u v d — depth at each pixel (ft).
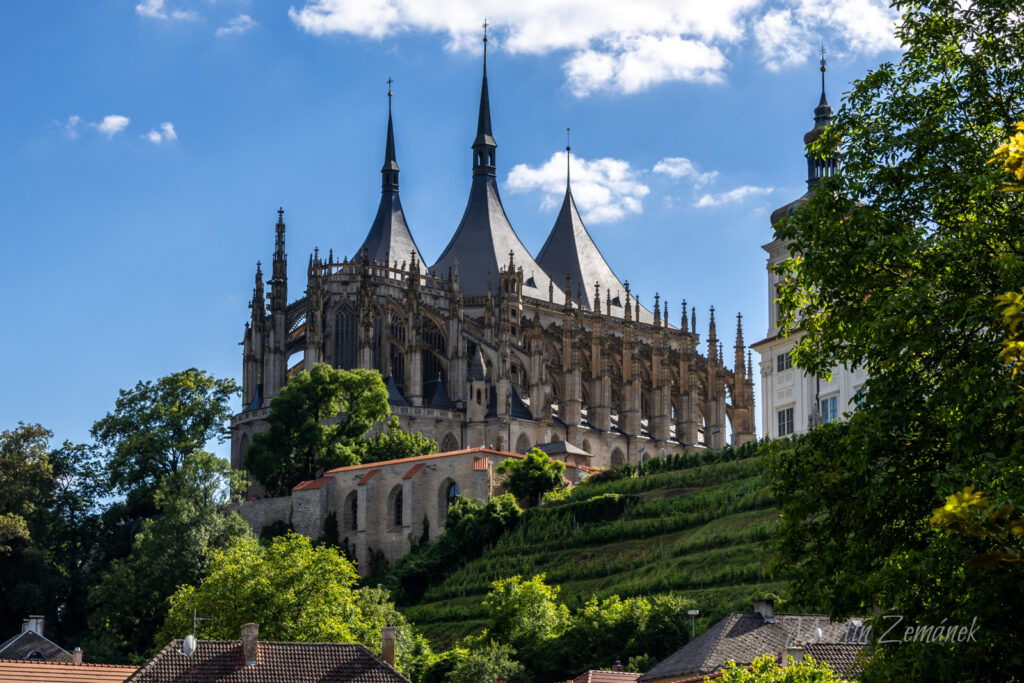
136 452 655.35
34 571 562.66
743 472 558.97
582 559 542.57
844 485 150.92
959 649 136.77
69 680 301.84
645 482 588.09
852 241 156.25
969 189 152.76
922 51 165.37
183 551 544.62
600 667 406.62
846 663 262.26
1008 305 110.73
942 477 135.85
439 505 636.89
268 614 405.80
